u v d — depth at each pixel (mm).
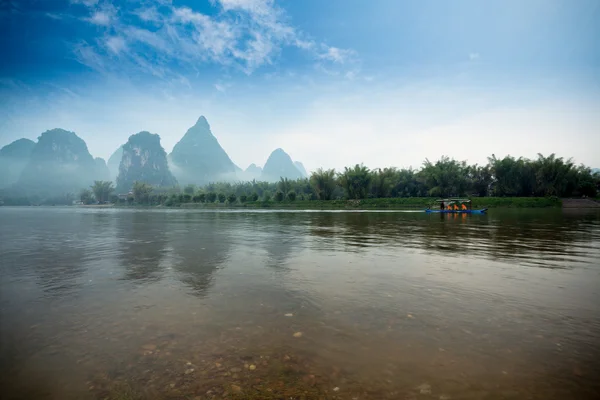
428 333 3773
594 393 2604
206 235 14523
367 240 12375
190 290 5680
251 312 4527
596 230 15445
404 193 60438
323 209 53250
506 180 51375
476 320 4168
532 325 3994
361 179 57406
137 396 2646
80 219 30109
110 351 3410
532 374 2895
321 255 9156
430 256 8906
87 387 2783
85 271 7340
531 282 6074
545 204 46375
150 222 24297
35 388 2773
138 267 7699
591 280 6215
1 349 3488
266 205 64062
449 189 53312
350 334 3762
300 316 4359
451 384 2752
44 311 4684
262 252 9719
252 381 2846
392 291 5516
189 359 3229
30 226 21297
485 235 13734
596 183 50719
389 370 2984
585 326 3953
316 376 2908
